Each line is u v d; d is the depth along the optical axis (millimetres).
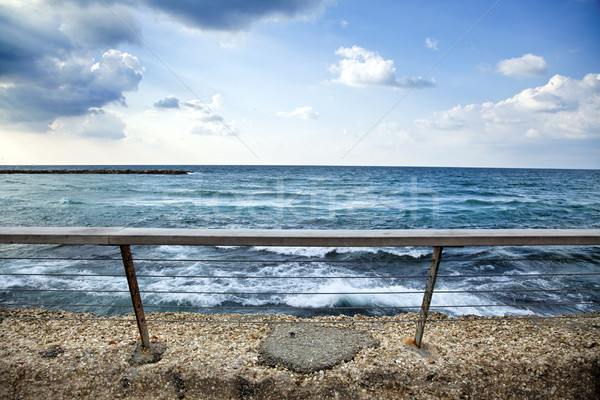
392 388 1944
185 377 1973
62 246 10148
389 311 5641
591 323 2752
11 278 7137
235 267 8141
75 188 32156
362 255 9461
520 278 7363
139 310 2102
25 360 2105
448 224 15680
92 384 1950
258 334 2502
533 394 1967
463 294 6324
